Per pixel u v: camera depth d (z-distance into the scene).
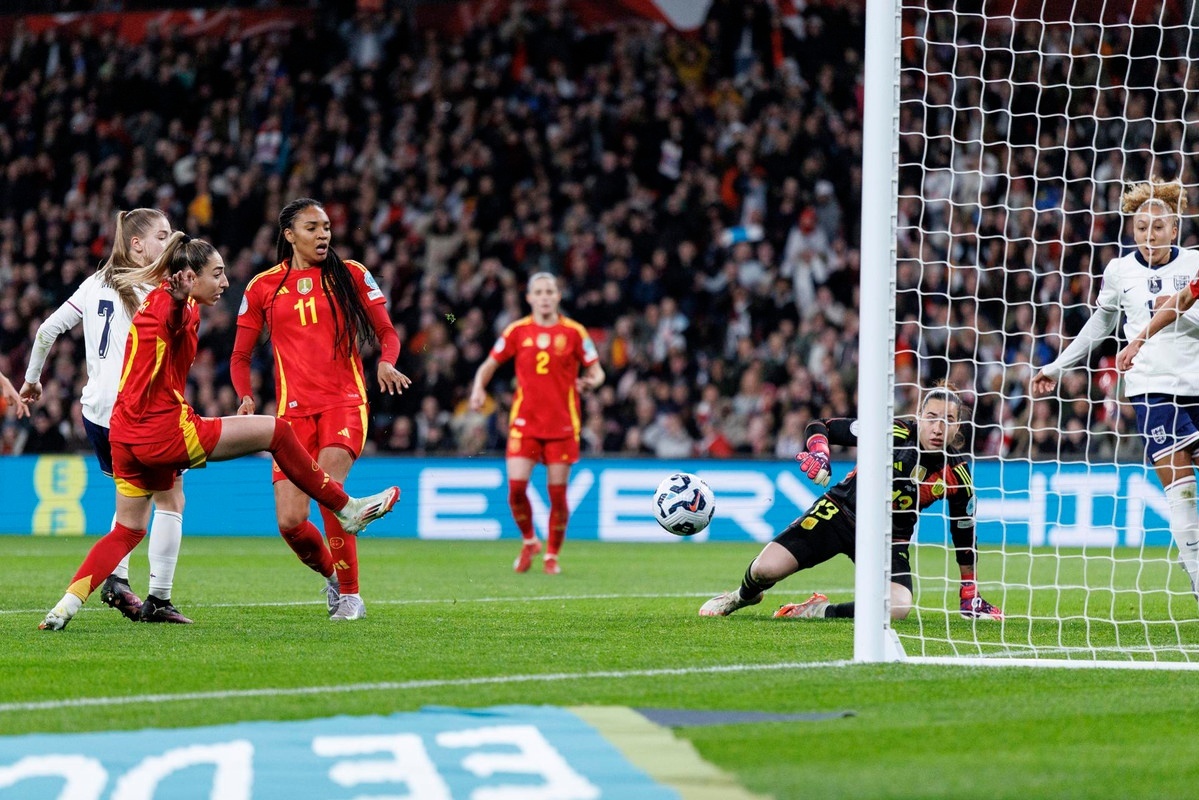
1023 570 32.91
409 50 62.84
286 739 10.65
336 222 57.34
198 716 11.49
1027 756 10.24
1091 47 57.88
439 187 58.22
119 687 12.91
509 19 63.12
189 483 44.59
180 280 16.22
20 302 52.56
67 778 9.56
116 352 18.78
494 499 44.62
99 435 18.98
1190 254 19.72
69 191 59.84
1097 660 15.36
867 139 14.92
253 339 19.42
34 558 33.47
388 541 42.78
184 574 28.56
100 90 61.62
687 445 49.06
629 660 14.88
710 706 12.06
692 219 55.53
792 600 23.62
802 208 55.78
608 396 50.09
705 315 53.53
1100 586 28.19
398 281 54.19
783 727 11.17
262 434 17.03
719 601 20.03
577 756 10.15
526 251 55.94
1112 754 10.34
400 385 19.20
